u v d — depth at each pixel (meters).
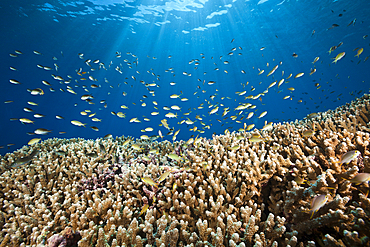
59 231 2.20
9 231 2.38
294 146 3.16
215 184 2.63
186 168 3.45
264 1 24.27
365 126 3.64
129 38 32.00
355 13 23.94
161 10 26.64
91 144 5.36
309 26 28.25
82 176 3.68
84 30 27.08
